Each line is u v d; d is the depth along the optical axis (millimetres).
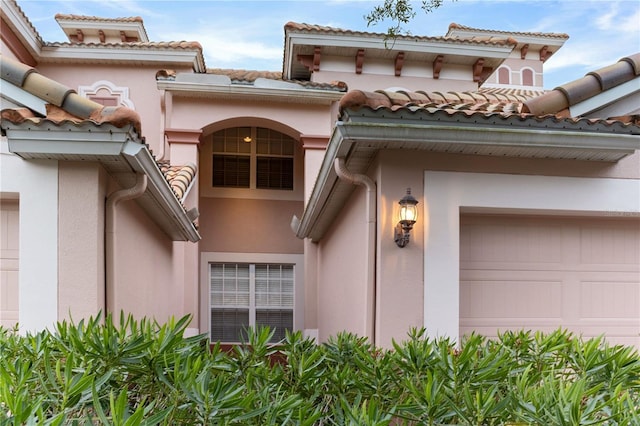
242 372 3133
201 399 2297
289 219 12781
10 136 4465
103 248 5113
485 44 11734
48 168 4871
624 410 2516
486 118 4672
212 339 12305
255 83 10750
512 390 2807
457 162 5227
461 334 5621
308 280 11219
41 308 4805
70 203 4867
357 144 4887
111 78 11781
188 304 10695
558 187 5367
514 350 3703
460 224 5707
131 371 2656
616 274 5887
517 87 15125
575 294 5816
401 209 4930
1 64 4641
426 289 5094
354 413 2451
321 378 3160
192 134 10891
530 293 5762
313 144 11227
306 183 11188
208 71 13344
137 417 1892
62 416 1948
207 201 12586
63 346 2793
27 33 10586
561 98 4953
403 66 12148
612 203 5430
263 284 12641
